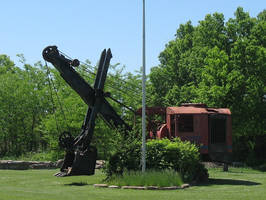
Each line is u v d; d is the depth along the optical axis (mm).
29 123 49750
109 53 23094
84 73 41688
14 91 47594
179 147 20844
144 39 20984
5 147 50062
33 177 23344
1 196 14469
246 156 48406
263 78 40438
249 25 43812
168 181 18016
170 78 52719
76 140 21875
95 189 17359
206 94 40438
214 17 45094
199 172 21719
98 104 22500
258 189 17781
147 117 26109
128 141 20703
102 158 39281
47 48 21953
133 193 15906
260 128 40906
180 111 24656
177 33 60844
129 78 45062
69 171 20312
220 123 24844
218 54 40781
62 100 39938
